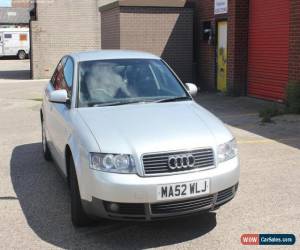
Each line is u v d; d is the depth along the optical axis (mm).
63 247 4898
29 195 6559
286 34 13453
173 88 6434
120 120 5387
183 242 4949
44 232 5281
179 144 4883
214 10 17000
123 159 4785
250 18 15383
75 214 5277
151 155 4785
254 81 15336
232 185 5105
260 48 14914
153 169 4766
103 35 19719
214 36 17281
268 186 6594
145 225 5398
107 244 4953
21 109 15156
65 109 6160
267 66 14547
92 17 28812
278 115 11883
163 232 5207
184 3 18141
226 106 13906
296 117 11453
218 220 5477
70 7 28422
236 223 5387
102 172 4801
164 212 4766
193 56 18750
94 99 6031
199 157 4910
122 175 4746
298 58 12578
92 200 4875
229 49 15875
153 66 6684
